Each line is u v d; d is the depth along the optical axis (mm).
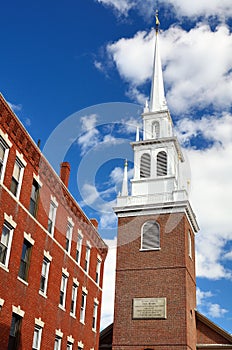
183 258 28062
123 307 28047
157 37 34469
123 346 26859
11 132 17906
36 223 19828
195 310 29547
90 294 26719
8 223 17422
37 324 19000
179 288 27328
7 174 17516
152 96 31141
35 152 20031
